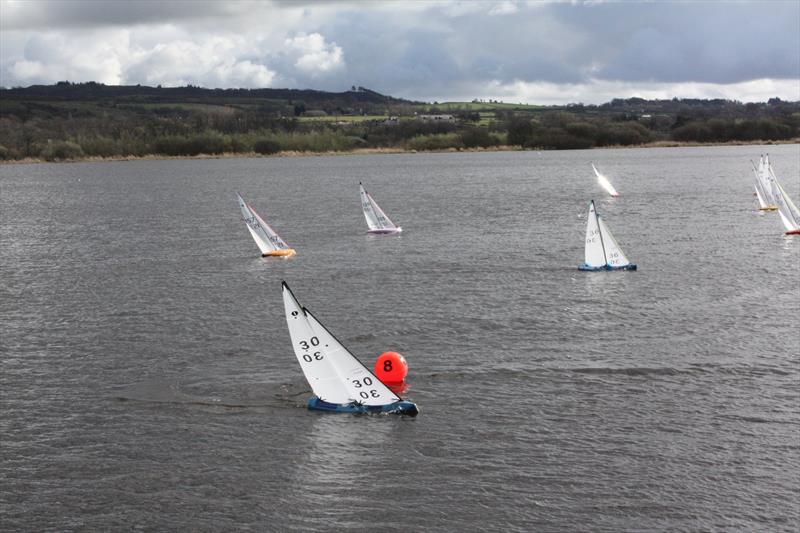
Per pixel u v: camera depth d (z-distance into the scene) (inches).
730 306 2596.0
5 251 4089.6
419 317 2527.1
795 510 1360.7
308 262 3567.9
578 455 1551.4
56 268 3545.8
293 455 1571.1
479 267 3334.2
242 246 4126.5
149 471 1515.7
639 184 7751.0
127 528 1346.0
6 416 1764.3
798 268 3201.3
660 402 1787.6
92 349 2241.6
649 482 1451.8
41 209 6466.5
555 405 1780.3
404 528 1337.4
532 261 3449.8
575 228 4520.2
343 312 2618.1
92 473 1510.8
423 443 1609.3
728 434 1624.0
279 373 2007.9
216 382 1950.1
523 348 2178.9
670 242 3912.4
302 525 1349.7
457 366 2041.1
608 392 1850.4
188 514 1381.6
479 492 1432.1
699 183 7691.9
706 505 1379.2
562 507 1382.9
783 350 2121.1
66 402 1840.6
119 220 5526.6
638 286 2903.5
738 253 3553.2
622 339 2246.6
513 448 1583.4
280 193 7618.1
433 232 4490.7
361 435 1648.6
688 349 2143.2
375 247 3976.4
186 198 7278.5
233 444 1617.9
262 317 2571.4
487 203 6186.0
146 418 1745.8
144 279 3243.1
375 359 2132.1
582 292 2819.9
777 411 1727.4
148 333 2397.9
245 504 1408.7
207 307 2721.5
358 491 1443.2
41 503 1413.6
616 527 1326.3
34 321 2564.0
